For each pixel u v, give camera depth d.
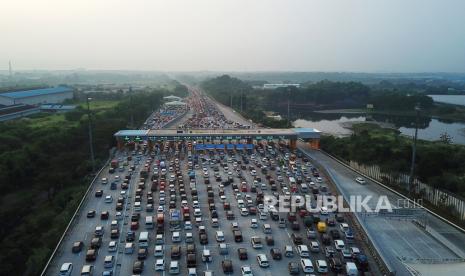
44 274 58.84
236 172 115.19
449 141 172.00
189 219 78.75
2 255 65.06
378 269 60.53
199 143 150.12
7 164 99.06
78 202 88.50
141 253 64.00
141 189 96.81
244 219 80.31
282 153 140.88
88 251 64.69
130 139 140.88
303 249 64.50
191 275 57.38
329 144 146.38
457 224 77.25
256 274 59.44
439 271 52.62
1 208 84.88
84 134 141.00
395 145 126.44
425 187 96.69
